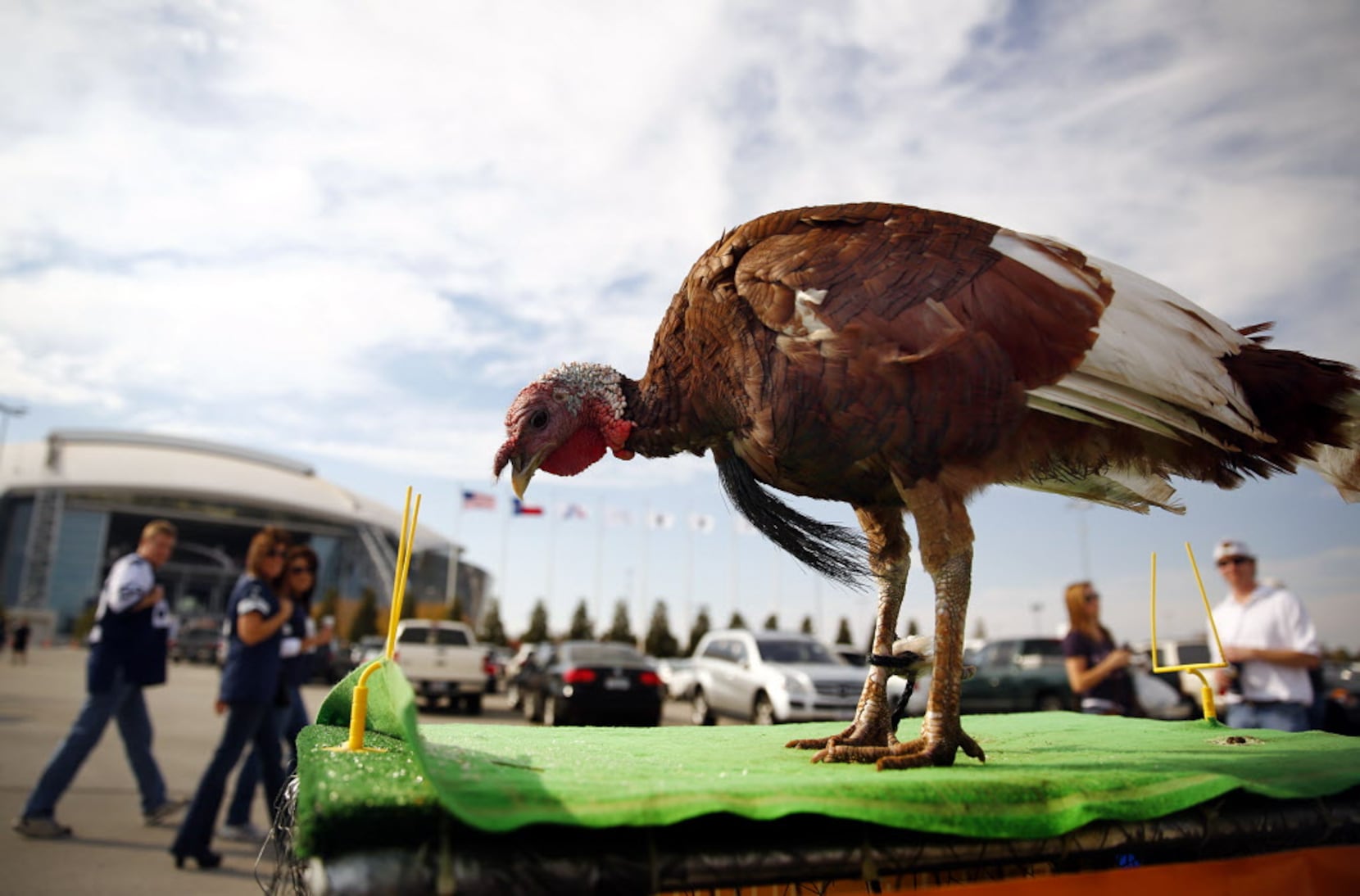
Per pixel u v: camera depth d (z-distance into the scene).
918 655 2.33
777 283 2.19
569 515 59.06
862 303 2.08
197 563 120.12
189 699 21.94
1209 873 1.72
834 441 2.14
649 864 1.39
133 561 6.93
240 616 5.85
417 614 71.06
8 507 105.00
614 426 2.61
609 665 15.31
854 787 1.51
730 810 1.40
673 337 2.55
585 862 1.36
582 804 1.34
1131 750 2.35
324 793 1.32
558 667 15.88
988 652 16.50
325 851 1.28
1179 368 2.11
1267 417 2.27
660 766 1.86
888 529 2.50
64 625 100.62
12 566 103.12
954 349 2.02
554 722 15.30
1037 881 1.57
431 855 1.30
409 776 1.44
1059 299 2.09
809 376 2.11
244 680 5.87
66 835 6.65
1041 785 1.63
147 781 7.16
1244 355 2.27
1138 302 2.18
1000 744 2.54
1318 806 1.90
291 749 6.91
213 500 107.38
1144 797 1.67
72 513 104.50
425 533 116.31
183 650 47.75
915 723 3.06
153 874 5.74
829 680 12.48
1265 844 1.81
